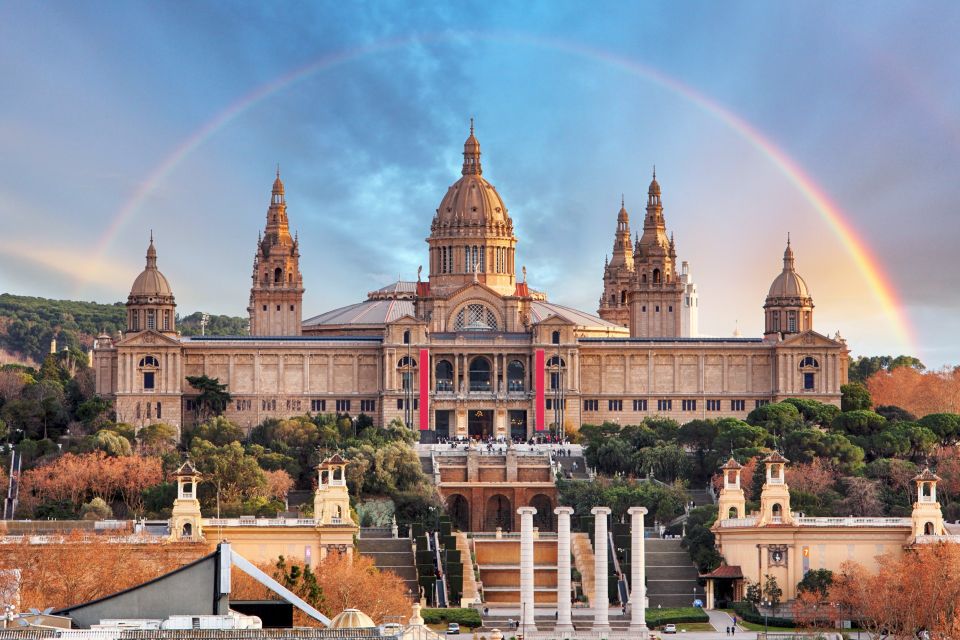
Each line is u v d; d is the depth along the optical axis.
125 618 183.50
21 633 166.25
